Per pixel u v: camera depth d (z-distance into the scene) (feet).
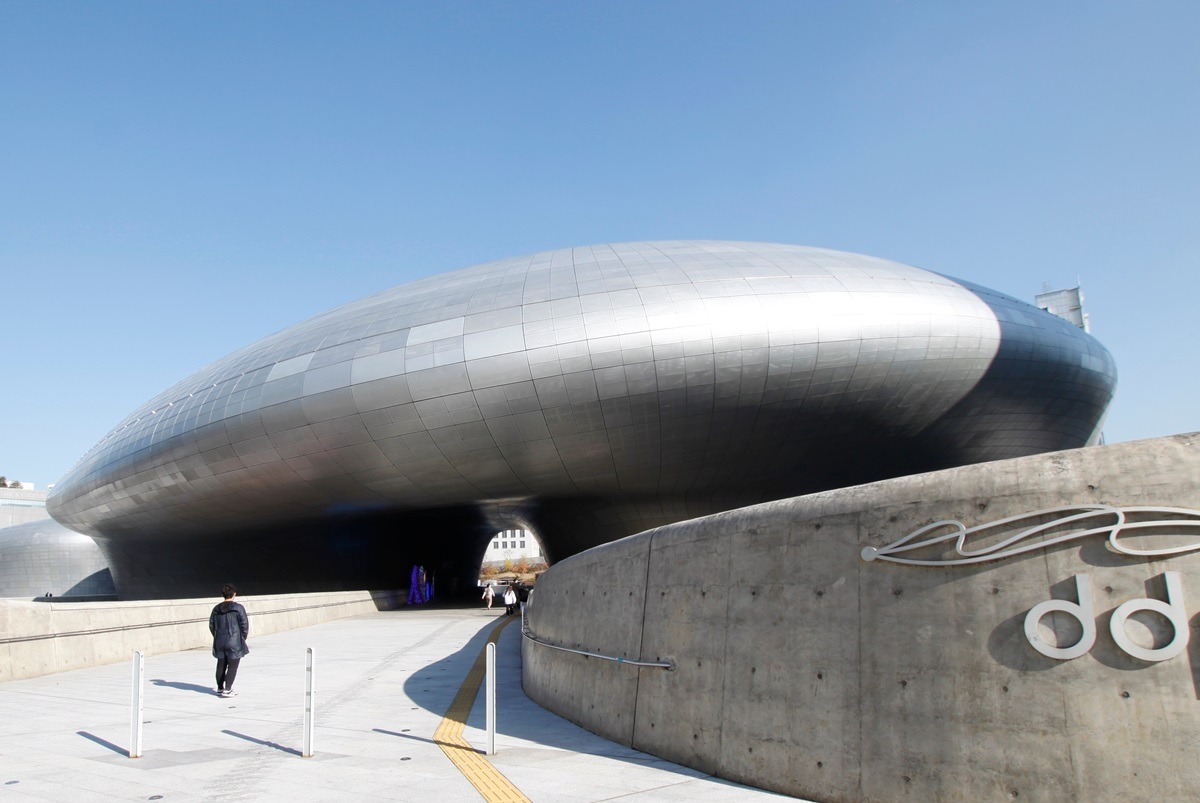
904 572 16.87
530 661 35.68
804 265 86.79
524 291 85.97
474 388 82.17
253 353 101.86
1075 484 15.17
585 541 112.88
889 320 82.28
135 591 162.50
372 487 95.35
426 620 88.48
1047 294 180.75
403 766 21.56
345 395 86.17
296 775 20.74
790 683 18.37
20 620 42.52
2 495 323.98
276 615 71.61
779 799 17.53
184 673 44.01
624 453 88.02
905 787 15.85
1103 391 99.25
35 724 28.94
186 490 105.91
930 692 15.94
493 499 101.50
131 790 19.45
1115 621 14.23
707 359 80.12
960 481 16.56
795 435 87.35
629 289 82.94
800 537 18.97
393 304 93.71
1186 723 13.34
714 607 20.92
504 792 18.65
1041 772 14.38
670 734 21.65
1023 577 15.30
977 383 86.63
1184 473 14.26
